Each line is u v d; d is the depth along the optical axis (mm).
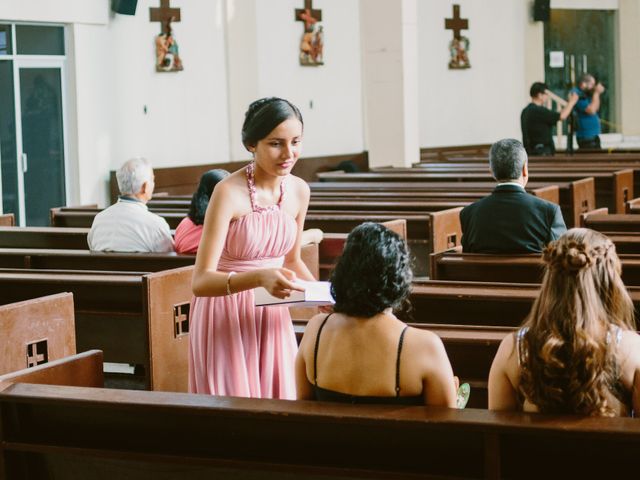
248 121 3795
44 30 13883
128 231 6730
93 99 14391
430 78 19328
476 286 5160
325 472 3012
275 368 4113
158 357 5246
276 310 4105
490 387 3141
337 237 7277
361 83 18609
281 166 3781
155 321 5215
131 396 3242
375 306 3090
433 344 3096
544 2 20094
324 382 3172
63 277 5801
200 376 4059
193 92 15898
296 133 3771
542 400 2936
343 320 3162
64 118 14219
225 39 16297
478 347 4414
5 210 13664
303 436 3057
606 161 15086
